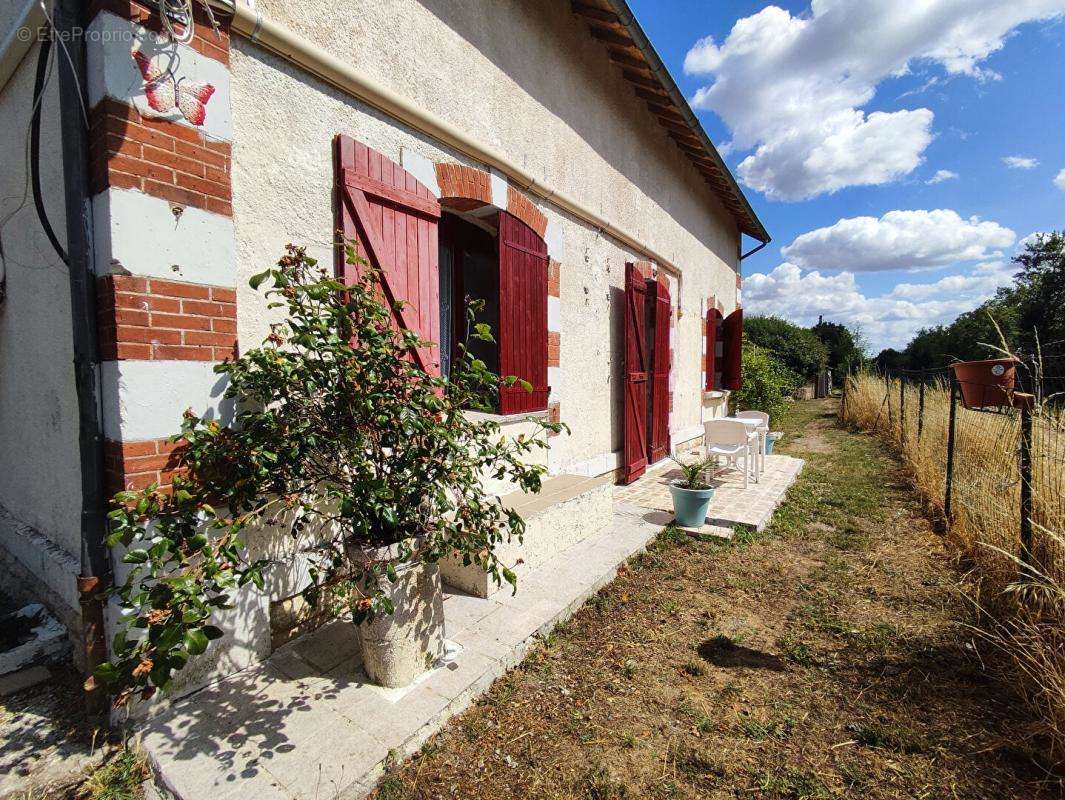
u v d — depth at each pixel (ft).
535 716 7.84
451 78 12.37
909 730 7.66
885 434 34.99
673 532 15.66
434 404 7.65
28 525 10.47
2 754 6.74
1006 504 11.74
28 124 8.86
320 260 9.46
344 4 9.73
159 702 7.23
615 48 18.74
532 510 12.48
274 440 6.95
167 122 7.14
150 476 7.06
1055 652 7.86
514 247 14.61
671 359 26.37
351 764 6.35
